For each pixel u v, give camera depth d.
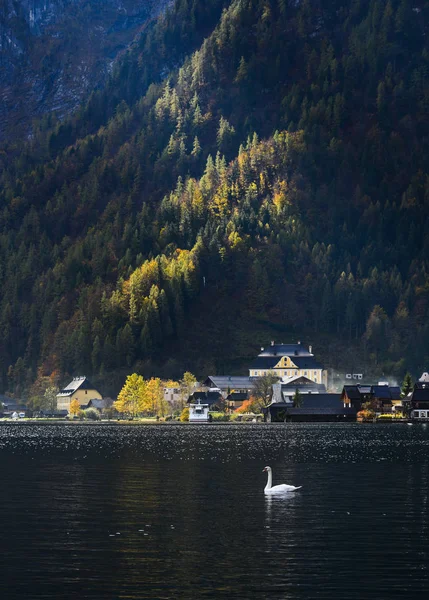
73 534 140.50
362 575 116.50
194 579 115.12
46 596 108.44
